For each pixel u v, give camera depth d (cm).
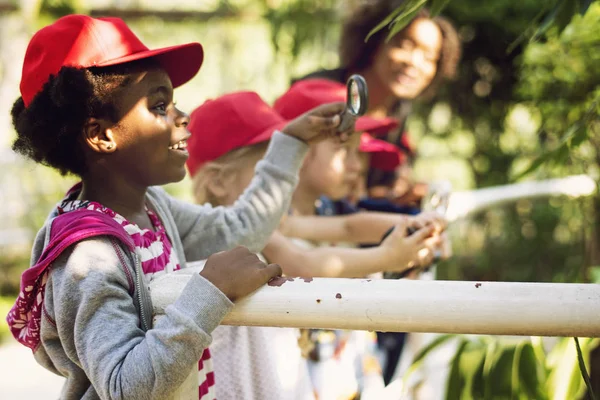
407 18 99
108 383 82
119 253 91
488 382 138
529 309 73
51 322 92
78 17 99
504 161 319
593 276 141
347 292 79
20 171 461
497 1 296
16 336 97
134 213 102
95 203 97
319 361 147
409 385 177
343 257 139
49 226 94
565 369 131
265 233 120
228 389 119
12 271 439
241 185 148
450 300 75
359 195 197
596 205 182
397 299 77
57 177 463
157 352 81
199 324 81
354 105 114
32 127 97
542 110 223
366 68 214
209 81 470
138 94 98
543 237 300
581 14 115
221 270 83
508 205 310
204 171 150
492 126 319
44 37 97
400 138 232
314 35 351
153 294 88
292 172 121
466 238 329
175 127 102
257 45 440
